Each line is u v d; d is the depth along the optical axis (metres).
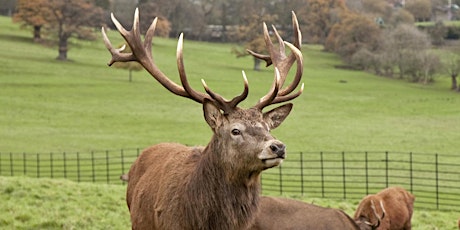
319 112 122.50
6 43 173.25
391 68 176.62
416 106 132.25
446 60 166.50
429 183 64.31
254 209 13.54
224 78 153.75
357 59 181.38
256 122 13.16
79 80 140.88
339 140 95.31
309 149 87.94
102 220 26.64
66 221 25.55
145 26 183.12
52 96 123.31
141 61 14.71
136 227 15.33
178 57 13.84
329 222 19.92
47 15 167.25
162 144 16.53
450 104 135.25
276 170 70.25
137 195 15.37
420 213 35.19
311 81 160.88
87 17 168.62
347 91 149.88
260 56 16.23
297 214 19.88
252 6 199.38
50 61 158.62
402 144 92.81
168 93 133.62
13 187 30.80
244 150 12.92
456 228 31.70
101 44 185.50
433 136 99.56
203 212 13.39
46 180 34.75
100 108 115.50
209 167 13.41
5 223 24.89
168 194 13.98
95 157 77.56
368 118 117.56
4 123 99.00
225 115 13.29
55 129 96.69
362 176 67.75
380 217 25.06
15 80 134.62
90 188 33.62
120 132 96.81
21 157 76.31
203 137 94.12
